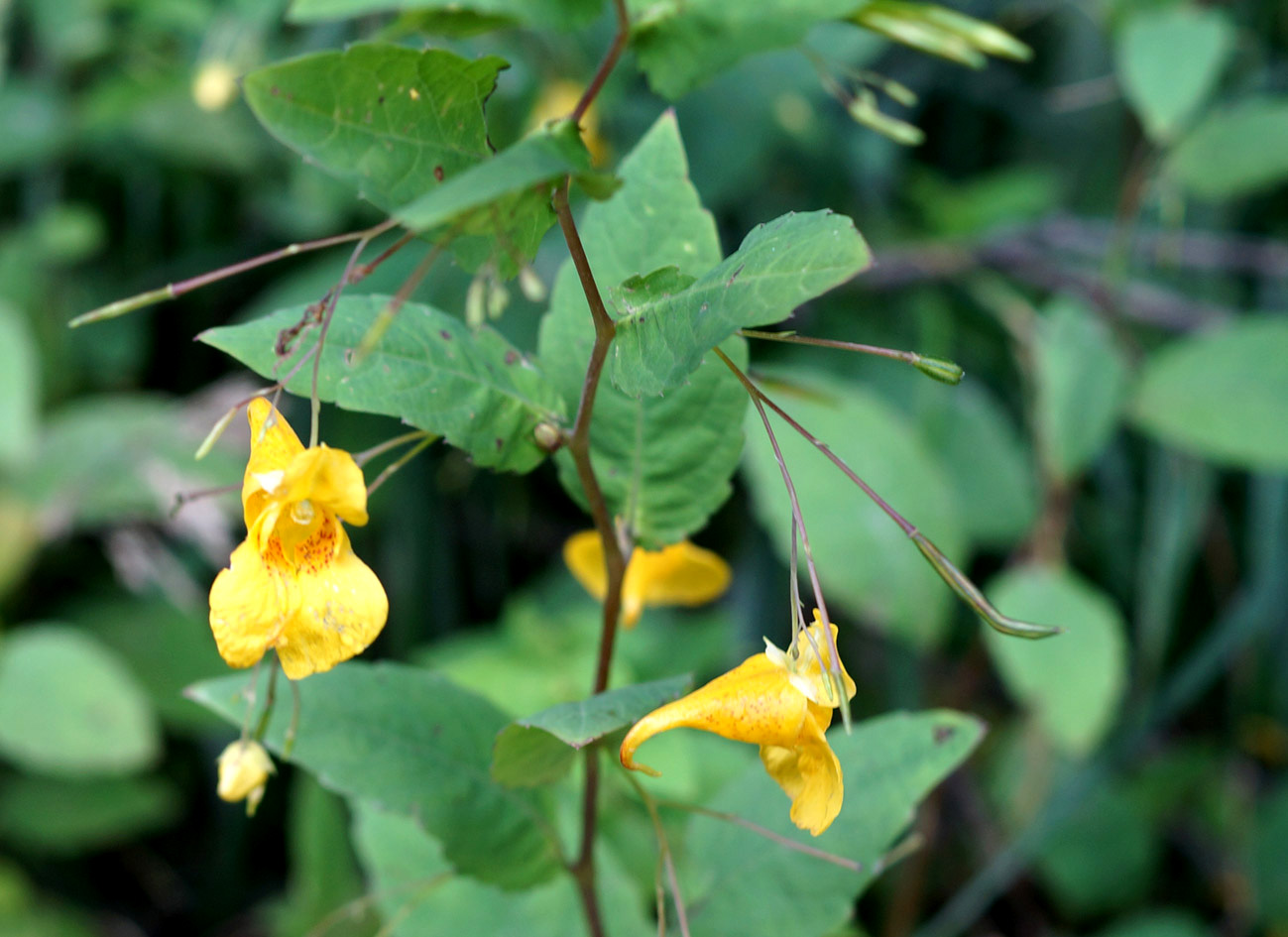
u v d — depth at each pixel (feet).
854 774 1.05
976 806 2.01
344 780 1.01
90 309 2.21
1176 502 1.92
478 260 0.89
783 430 1.56
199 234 2.24
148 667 1.97
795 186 2.08
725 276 0.84
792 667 0.87
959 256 2.02
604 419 1.01
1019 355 2.02
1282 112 1.62
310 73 0.85
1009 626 0.86
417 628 2.05
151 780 1.93
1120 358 1.71
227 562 2.05
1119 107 2.25
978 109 2.33
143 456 2.01
